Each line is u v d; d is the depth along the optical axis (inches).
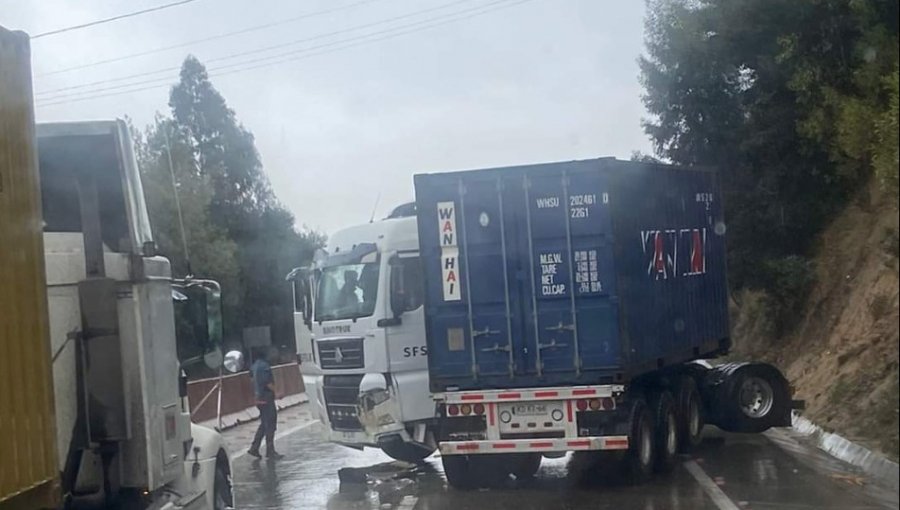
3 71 254.5
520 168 498.9
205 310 377.7
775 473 499.8
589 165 489.4
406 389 572.1
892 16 670.5
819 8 747.4
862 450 510.6
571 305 490.6
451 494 503.8
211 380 941.8
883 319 682.8
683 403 573.0
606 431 486.3
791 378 821.9
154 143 1233.4
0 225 246.4
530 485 517.3
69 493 307.1
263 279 1454.2
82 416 307.9
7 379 244.1
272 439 718.5
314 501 511.2
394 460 647.8
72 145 332.2
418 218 513.3
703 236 634.8
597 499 460.8
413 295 583.8
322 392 603.5
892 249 665.6
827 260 894.4
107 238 329.1
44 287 269.3
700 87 941.8
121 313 313.6
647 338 519.8
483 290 502.9
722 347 670.5
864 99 705.6
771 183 907.4
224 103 1448.1
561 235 493.4
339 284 594.2
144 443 313.9
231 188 1435.8
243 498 530.6
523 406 496.4
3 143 251.8
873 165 655.8
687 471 526.6
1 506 237.8
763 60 852.0
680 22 932.6
